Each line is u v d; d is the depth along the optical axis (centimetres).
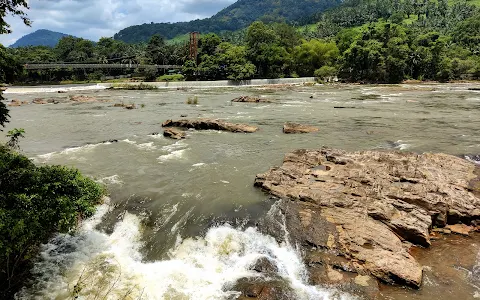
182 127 3484
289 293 1134
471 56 10575
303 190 1759
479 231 1516
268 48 10550
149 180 2023
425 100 5450
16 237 983
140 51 14500
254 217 1580
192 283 1197
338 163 2167
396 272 1177
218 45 11238
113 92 7544
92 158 2458
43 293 1126
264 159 2411
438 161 2189
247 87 8769
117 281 1198
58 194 1178
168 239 1448
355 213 1521
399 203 1573
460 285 1167
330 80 10600
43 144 2900
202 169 2211
